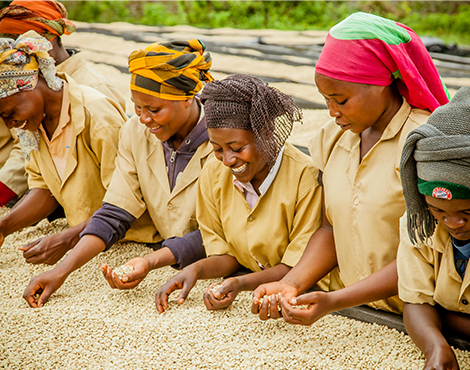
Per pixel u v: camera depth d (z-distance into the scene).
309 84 5.33
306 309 2.15
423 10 11.37
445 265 2.04
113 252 3.19
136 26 8.38
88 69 3.70
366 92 2.16
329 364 2.12
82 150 3.14
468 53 6.54
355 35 2.12
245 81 2.30
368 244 2.32
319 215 2.57
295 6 11.38
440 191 1.74
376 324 2.38
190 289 2.54
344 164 2.42
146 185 2.99
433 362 1.87
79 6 11.00
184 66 2.64
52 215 3.62
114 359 2.22
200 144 2.88
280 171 2.55
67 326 2.43
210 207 2.74
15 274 3.00
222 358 2.18
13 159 3.73
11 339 2.37
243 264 2.77
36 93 2.92
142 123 2.89
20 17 3.31
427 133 1.75
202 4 11.23
